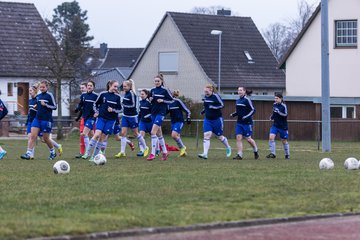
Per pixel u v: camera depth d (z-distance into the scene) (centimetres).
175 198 2270
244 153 4772
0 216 1919
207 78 10025
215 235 1845
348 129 7250
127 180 2694
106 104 3834
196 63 10162
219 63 9725
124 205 2130
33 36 10112
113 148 5384
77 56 8431
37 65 9362
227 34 10656
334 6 8500
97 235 1758
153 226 1869
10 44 9925
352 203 2289
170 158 4016
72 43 8706
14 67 9750
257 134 7562
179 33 10356
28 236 1703
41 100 3881
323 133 5006
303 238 1842
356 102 7844
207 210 2088
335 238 1847
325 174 2969
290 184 2620
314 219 2088
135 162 3628
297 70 8869
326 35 4875
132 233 1809
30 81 9756
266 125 7538
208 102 4025
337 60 8519
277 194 2402
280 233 1889
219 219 1977
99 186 2509
